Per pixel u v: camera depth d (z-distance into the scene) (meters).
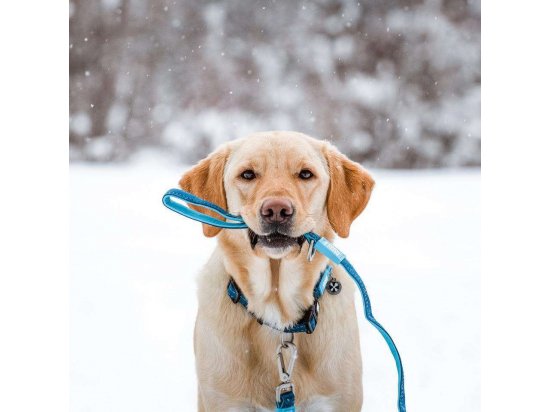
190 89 22.56
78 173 15.96
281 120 22.06
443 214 9.91
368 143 21.47
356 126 21.62
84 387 4.27
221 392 3.05
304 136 3.30
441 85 21.92
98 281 6.39
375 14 22.77
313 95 22.30
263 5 23.17
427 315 5.39
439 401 4.05
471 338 4.93
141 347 4.92
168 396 4.18
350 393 3.11
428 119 21.52
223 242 3.11
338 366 3.07
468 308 5.53
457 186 13.27
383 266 6.86
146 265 7.00
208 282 3.20
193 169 3.35
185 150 21.70
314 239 2.91
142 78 22.64
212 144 21.80
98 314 5.54
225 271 3.17
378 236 8.37
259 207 2.86
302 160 3.06
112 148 21.70
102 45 22.80
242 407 3.07
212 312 3.11
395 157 21.17
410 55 22.34
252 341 3.06
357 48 22.69
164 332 5.20
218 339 3.06
